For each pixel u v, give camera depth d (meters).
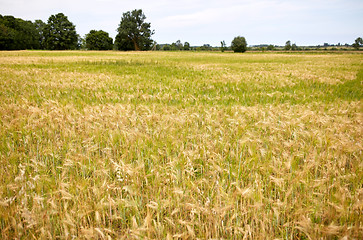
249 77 11.91
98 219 1.98
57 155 3.21
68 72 12.98
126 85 8.93
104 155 3.34
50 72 12.88
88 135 3.84
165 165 2.90
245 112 4.95
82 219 2.12
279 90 8.42
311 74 13.31
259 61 27.22
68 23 86.81
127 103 5.90
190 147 3.58
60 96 6.89
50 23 86.12
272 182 2.63
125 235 1.92
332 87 8.99
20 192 2.30
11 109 5.03
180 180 2.62
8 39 78.38
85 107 5.26
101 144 3.66
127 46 88.12
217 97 6.92
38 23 109.19
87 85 8.77
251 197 2.17
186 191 2.42
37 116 4.59
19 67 15.62
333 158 2.93
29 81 9.52
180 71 14.53
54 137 3.79
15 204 2.29
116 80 10.05
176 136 3.57
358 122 4.49
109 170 2.84
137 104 6.03
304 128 4.14
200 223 2.07
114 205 2.17
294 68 17.44
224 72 14.28
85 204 2.14
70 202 2.30
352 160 3.04
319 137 3.25
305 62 25.33
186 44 125.25
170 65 19.30
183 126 4.16
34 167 2.82
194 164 3.00
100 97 6.75
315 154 2.90
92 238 1.96
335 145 3.06
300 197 2.30
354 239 1.82
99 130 3.86
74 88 8.16
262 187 2.49
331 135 3.25
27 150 3.52
